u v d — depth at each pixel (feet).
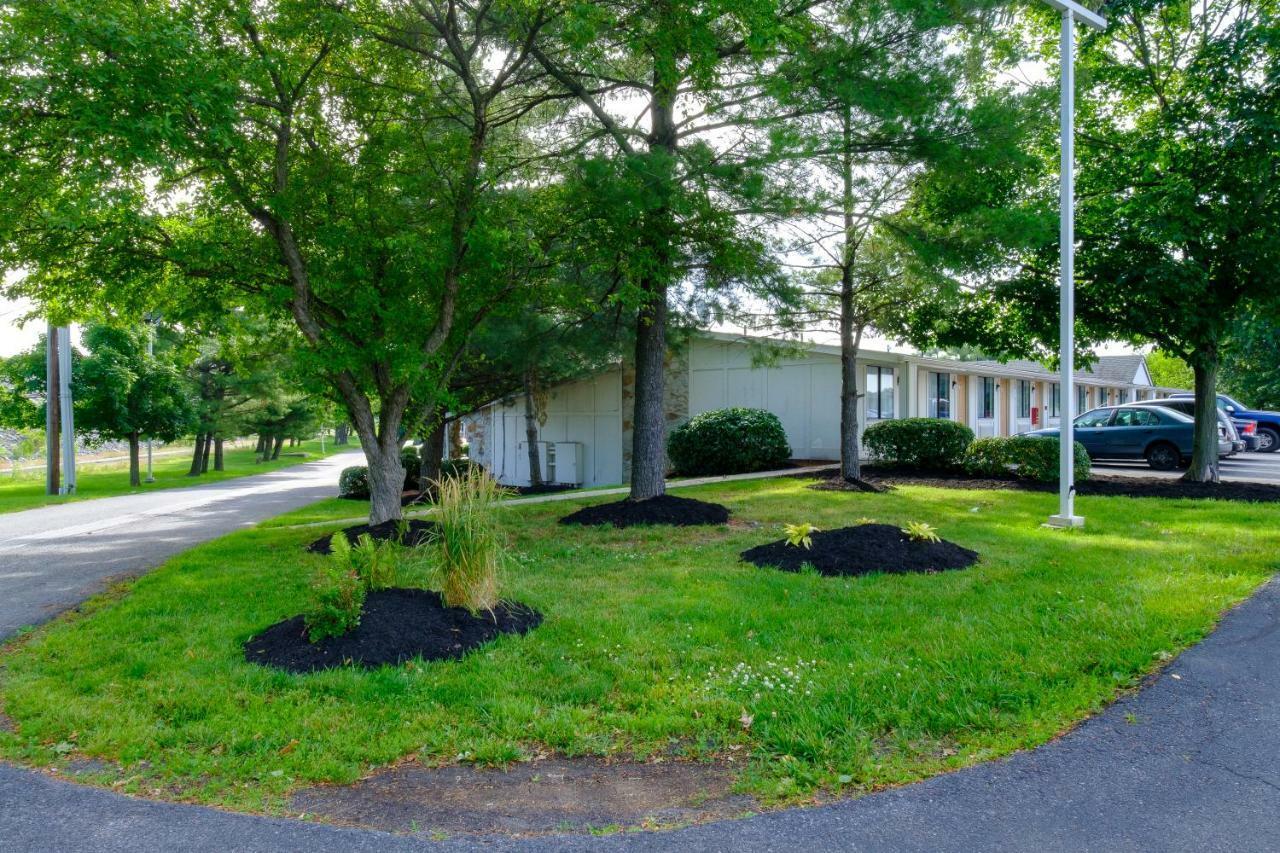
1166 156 37.24
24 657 16.65
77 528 41.93
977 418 74.95
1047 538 26.76
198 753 11.75
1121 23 37.93
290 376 29.71
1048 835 9.23
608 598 19.84
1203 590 19.08
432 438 65.41
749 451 55.52
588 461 74.13
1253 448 72.23
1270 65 32.94
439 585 18.43
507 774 11.16
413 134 29.58
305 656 15.38
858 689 13.25
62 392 75.51
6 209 23.35
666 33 25.80
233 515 48.14
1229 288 37.06
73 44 20.43
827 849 9.06
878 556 22.71
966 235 32.53
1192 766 10.82
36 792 10.69
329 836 9.53
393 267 29.14
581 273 34.96
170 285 31.30
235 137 24.20
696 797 10.40
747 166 28.89
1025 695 12.98
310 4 25.32
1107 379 105.91
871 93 27.37
